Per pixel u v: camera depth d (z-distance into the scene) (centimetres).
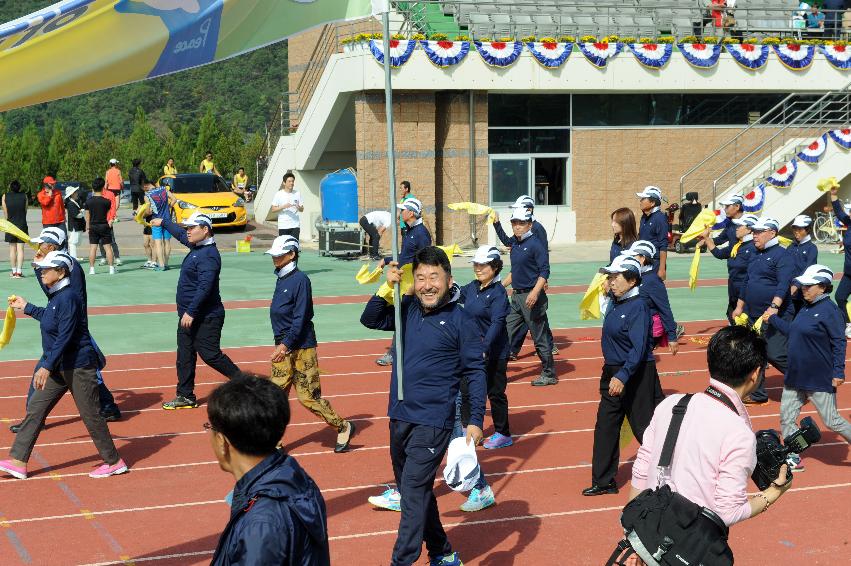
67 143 6006
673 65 3022
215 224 3219
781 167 2997
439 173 2975
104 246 2402
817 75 3145
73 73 515
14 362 1445
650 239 1355
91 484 897
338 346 1553
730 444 459
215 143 6188
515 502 845
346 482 898
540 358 1333
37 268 900
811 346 888
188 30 561
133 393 1250
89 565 713
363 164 2822
